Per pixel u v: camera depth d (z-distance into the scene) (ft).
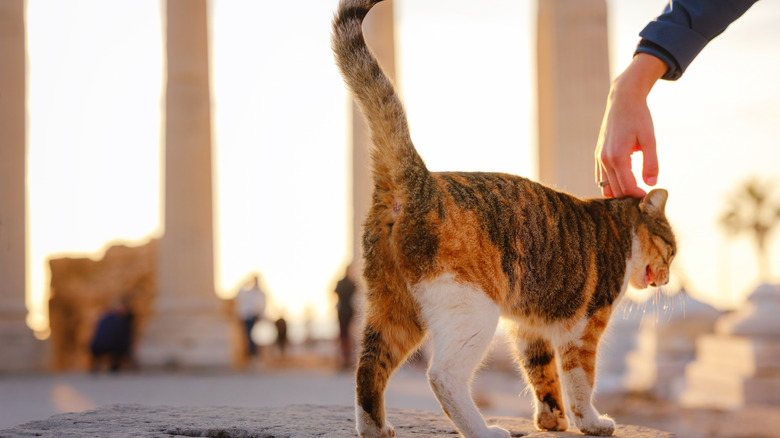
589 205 15.74
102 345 62.23
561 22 57.62
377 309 13.89
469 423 12.86
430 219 13.20
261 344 80.64
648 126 14.24
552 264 14.40
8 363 62.95
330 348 92.38
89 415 16.98
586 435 14.97
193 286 70.13
